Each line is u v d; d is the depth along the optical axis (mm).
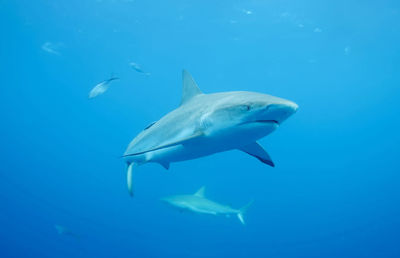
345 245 28672
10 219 36969
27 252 28141
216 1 19781
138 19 22484
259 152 4512
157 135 5121
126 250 27484
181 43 26938
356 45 27078
